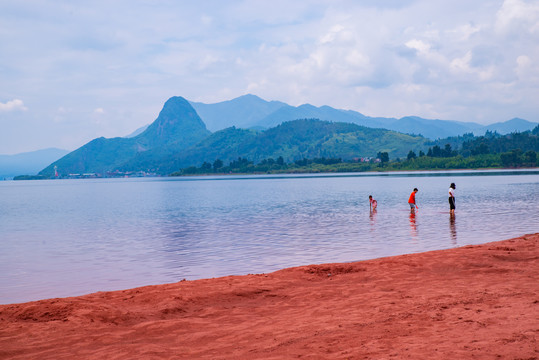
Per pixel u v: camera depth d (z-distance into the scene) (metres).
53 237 31.66
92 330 9.00
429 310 8.95
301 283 13.27
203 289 12.56
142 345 7.79
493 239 22.69
